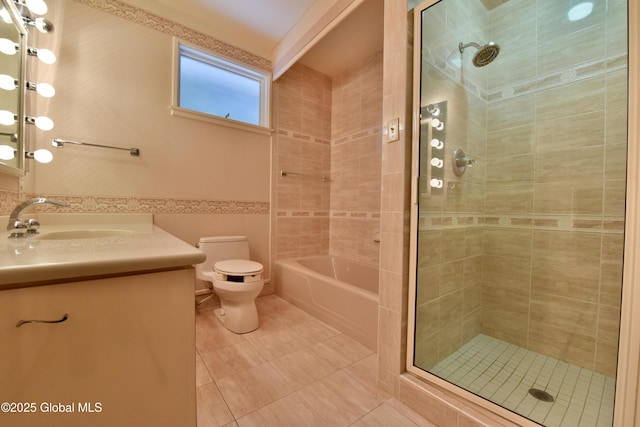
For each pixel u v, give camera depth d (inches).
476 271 69.5
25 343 19.6
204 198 85.6
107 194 70.4
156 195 77.4
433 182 54.0
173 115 79.9
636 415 29.0
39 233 43.4
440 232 56.6
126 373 23.4
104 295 22.3
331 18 72.5
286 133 102.3
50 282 20.4
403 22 48.4
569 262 60.3
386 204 50.6
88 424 21.9
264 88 99.0
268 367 56.1
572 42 59.9
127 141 72.9
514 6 67.5
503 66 69.6
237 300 71.3
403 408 45.8
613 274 55.1
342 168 109.0
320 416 43.4
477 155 68.7
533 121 65.2
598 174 56.9
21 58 52.7
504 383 50.9
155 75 76.9
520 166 67.0
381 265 51.2
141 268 23.3
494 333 70.0
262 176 97.7
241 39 92.2
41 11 55.4
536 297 64.4
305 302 86.0
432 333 55.0
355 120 103.8
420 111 49.0
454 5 58.6
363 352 62.7
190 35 82.4
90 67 68.0
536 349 63.9
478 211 69.8
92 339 21.9
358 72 102.5
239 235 92.6
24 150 53.9
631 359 29.4
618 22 54.5
